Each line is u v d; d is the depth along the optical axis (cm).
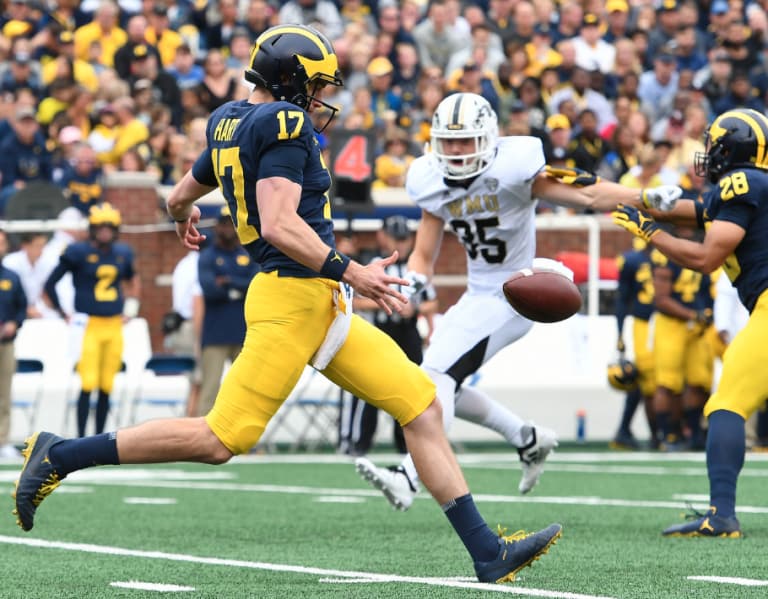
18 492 1563
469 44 5953
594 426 4672
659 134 5656
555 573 1761
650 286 4325
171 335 4334
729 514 2186
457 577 1728
